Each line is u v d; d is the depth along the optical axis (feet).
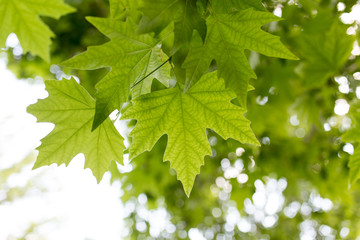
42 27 4.65
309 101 12.62
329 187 14.89
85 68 4.54
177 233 25.27
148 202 18.75
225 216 25.07
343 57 9.40
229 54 4.73
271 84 12.08
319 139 14.34
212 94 5.35
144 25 4.13
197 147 5.69
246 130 5.49
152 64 5.11
